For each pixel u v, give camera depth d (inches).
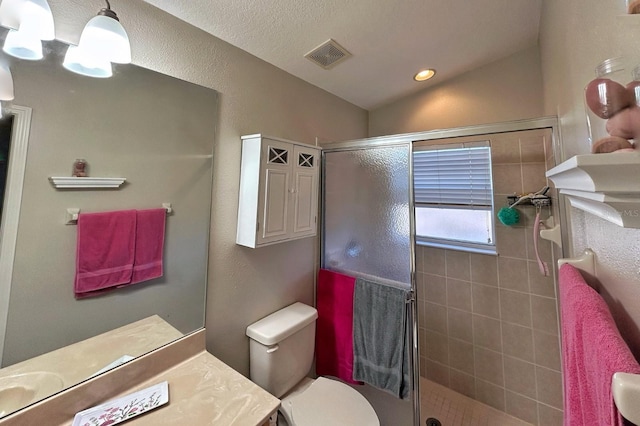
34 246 30.8
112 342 36.3
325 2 43.7
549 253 64.2
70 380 32.0
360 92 78.3
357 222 65.6
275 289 60.5
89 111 34.6
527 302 67.1
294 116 64.8
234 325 52.1
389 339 57.6
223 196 50.0
